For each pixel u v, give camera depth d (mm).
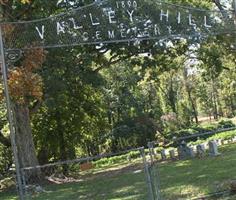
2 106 26438
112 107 43281
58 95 23312
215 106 77312
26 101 21812
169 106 58500
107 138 41062
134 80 44188
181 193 11977
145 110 48500
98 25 10227
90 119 33000
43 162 31516
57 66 22625
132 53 26344
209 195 10695
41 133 30719
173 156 24312
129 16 10547
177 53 28859
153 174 10609
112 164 32938
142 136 41031
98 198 14523
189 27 11203
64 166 24297
